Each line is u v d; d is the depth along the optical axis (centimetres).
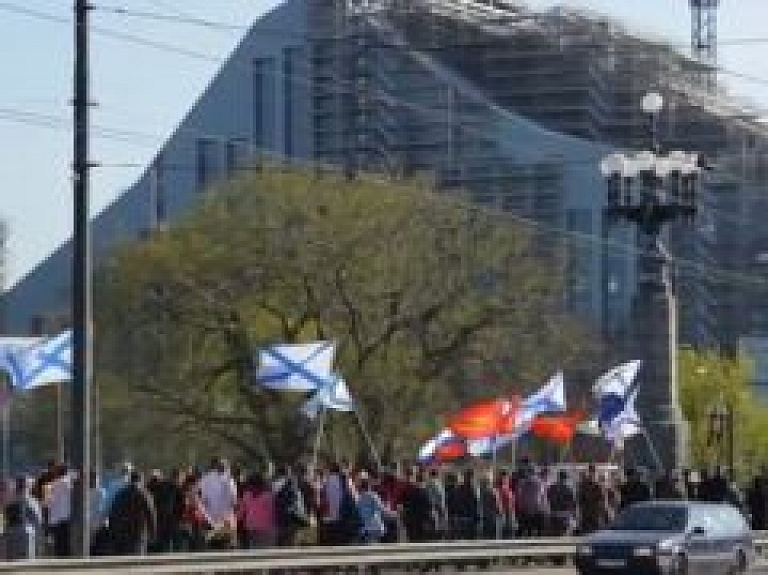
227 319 16088
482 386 16400
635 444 14038
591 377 18338
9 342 8644
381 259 16162
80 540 7138
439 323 16262
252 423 15850
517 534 9575
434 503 8881
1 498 7731
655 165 14175
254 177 16738
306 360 9988
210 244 16225
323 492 8344
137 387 16288
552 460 15838
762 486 11350
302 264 15912
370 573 8431
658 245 14400
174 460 16662
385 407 16025
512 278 16638
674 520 8262
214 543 7838
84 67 7375
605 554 7994
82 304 7356
